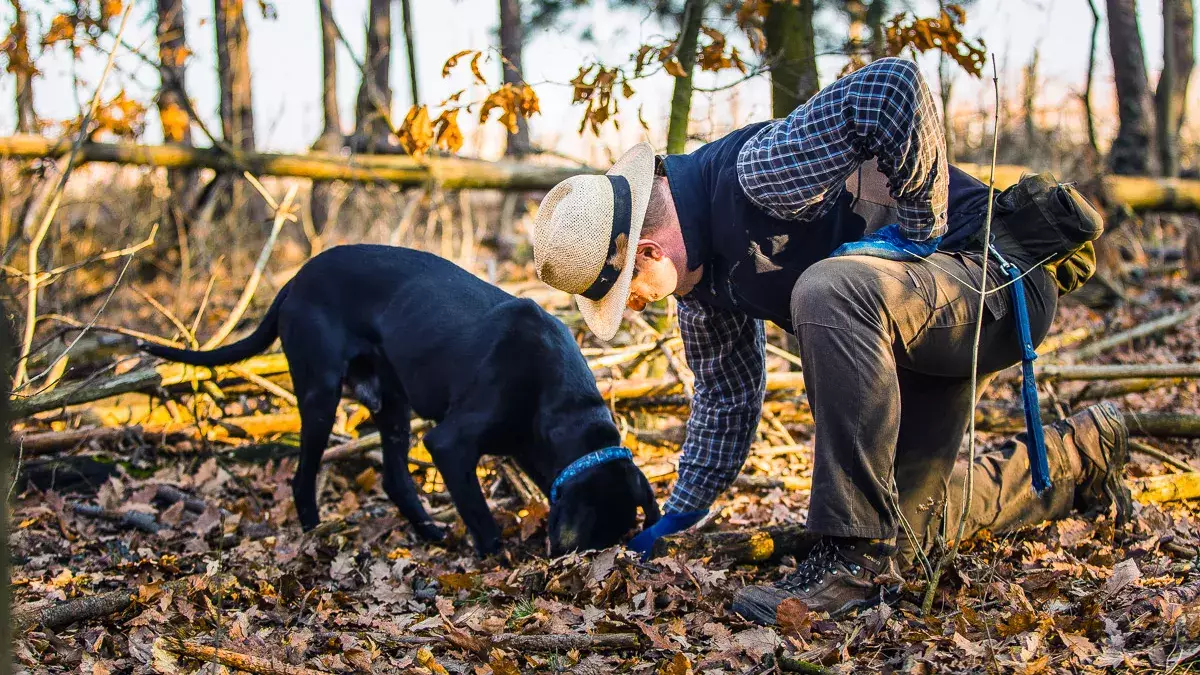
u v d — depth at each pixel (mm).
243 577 3127
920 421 2820
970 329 2623
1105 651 2244
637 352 4719
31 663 2361
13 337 4191
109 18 5262
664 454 4477
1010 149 10727
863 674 2240
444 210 7852
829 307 2488
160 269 8141
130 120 6082
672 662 2303
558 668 2400
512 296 3779
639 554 3062
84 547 3578
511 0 10273
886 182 2623
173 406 4734
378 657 2496
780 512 3691
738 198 2604
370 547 3617
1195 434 4184
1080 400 4668
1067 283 2752
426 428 4465
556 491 3393
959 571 2740
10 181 6609
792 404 4645
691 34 4633
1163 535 3061
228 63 9570
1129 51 9516
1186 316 5793
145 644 2498
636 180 2719
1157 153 10156
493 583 3000
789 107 5098
